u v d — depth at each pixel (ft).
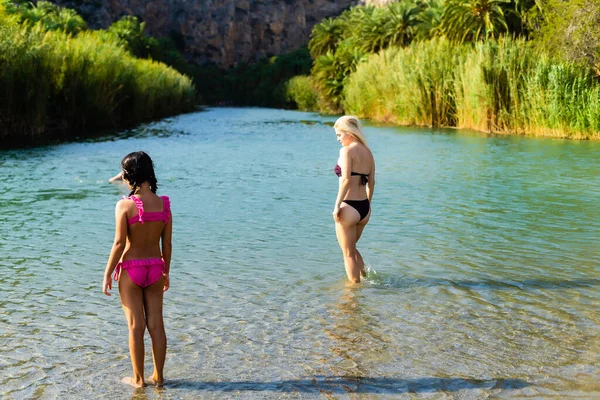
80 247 26.55
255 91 362.53
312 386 14.01
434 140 80.43
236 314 18.57
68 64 98.02
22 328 17.54
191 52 422.00
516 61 94.89
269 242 27.37
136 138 87.35
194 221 31.76
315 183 44.93
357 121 21.35
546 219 31.65
